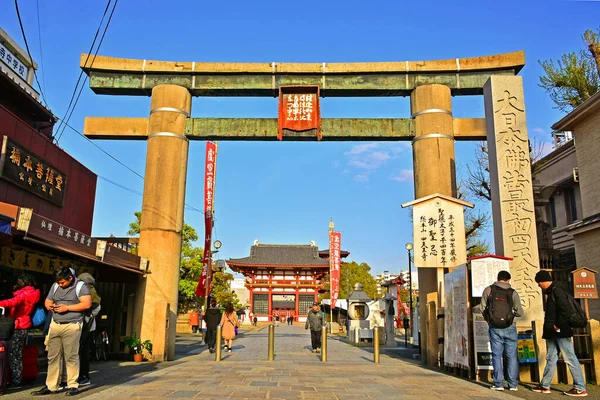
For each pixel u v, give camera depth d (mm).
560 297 7891
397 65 14586
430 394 7547
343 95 15016
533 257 11789
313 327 17031
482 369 9180
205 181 19469
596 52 19031
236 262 62750
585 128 16422
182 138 14445
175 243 13984
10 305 7676
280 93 14617
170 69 14602
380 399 7039
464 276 9766
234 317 17594
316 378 9375
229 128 14539
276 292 63656
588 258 15625
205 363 12484
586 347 9188
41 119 13938
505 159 12398
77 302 7145
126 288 14000
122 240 17812
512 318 8242
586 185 16375
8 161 10617
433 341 12070
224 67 14633
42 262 10695
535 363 9305
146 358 12914
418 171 14188
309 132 14477
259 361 13164
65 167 13547
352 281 56406
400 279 27359
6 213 7430
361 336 22688
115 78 14641
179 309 32906
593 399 7359
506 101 12758
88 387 7855
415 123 14484
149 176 14102
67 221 13711
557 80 19547
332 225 37188
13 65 14961
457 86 14539
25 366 8102
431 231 12789
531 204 12062
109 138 14852
